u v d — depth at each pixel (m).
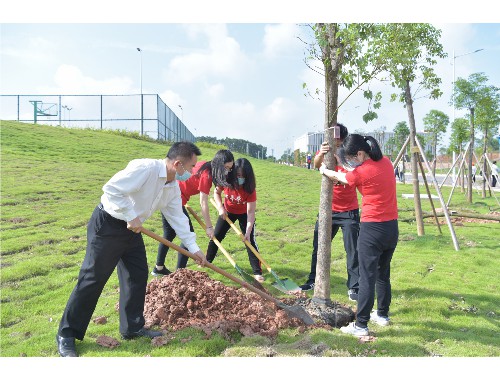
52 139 21.89
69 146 21.05
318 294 5.43
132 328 4.45
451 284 6.75
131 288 4.44
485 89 18.50
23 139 20.50
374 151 4.75
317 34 5.27
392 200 4.72
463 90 18.61
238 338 4.55
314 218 12.95
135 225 4.06
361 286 4.69
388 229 4.67
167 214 4.81
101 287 4.22
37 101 30.94
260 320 4.84
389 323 5.13
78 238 8.64
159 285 5.30
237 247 8.73
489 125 19.39
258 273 6.71
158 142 30.12
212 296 5.08
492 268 7.85
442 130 30.34
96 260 4.12
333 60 5.25
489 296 6.23
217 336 4.44
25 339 4.50
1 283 6.06
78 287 4.15
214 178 6.12
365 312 4.64
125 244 4.22
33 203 11.23
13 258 7.14
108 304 5.50
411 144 10.77
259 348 4.22
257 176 22.70
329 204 5.38
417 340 4.62
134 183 4.03
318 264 5.44
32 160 16.86
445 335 4.79
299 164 51.22
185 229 4.81
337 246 9.49
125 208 4.00
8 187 12.48
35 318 5.02
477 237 10.67
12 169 14.91
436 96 9.91
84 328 4.26
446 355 4.26
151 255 7.70
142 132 30.84
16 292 5.72
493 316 5.59
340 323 5.11
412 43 5.93
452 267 7.82
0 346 4.29
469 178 17.84
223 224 6.71
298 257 8.36
